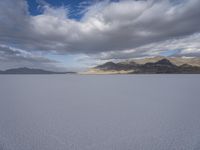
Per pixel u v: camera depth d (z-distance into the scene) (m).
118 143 3.71
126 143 3.71
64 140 3.83
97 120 5.39
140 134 4.20
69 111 6.59
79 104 8.02
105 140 3.85
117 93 12.25
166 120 5.41
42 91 13.34
